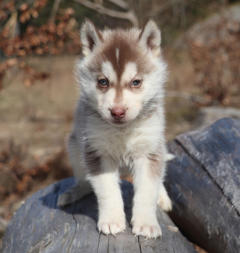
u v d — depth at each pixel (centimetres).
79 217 124
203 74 290
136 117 124
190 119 279
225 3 350
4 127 294
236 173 121
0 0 196
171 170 132
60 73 430
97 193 123
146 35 127
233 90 294
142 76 124
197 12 381
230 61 270
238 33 270
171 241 116
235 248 117
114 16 262
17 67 213
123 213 121
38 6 193
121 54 124
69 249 113
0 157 209
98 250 112
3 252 128
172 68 370
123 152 128
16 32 219
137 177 126
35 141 259
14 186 200
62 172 208
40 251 116
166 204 132
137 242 115
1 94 386
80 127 128
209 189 124
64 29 199
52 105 349
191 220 127
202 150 129
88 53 128
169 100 324
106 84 124
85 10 281
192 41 280
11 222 134
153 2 321
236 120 132
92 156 126
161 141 127
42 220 127
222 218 120
